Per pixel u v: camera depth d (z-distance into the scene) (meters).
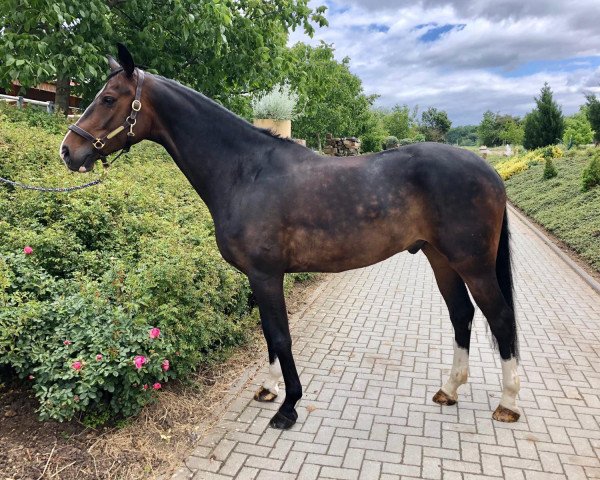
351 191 2.74
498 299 2.85
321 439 2.87
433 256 3.16
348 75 23.97
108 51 7.66
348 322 5.06
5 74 6.68
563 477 2.51
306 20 9.62
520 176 20.70
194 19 7.43
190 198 5.96
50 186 4.50
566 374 3.74
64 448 2.63
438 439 2.86
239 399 3.35
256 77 9.05
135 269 3.54
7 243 3.67
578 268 7.50
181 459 2.66
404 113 49.03
